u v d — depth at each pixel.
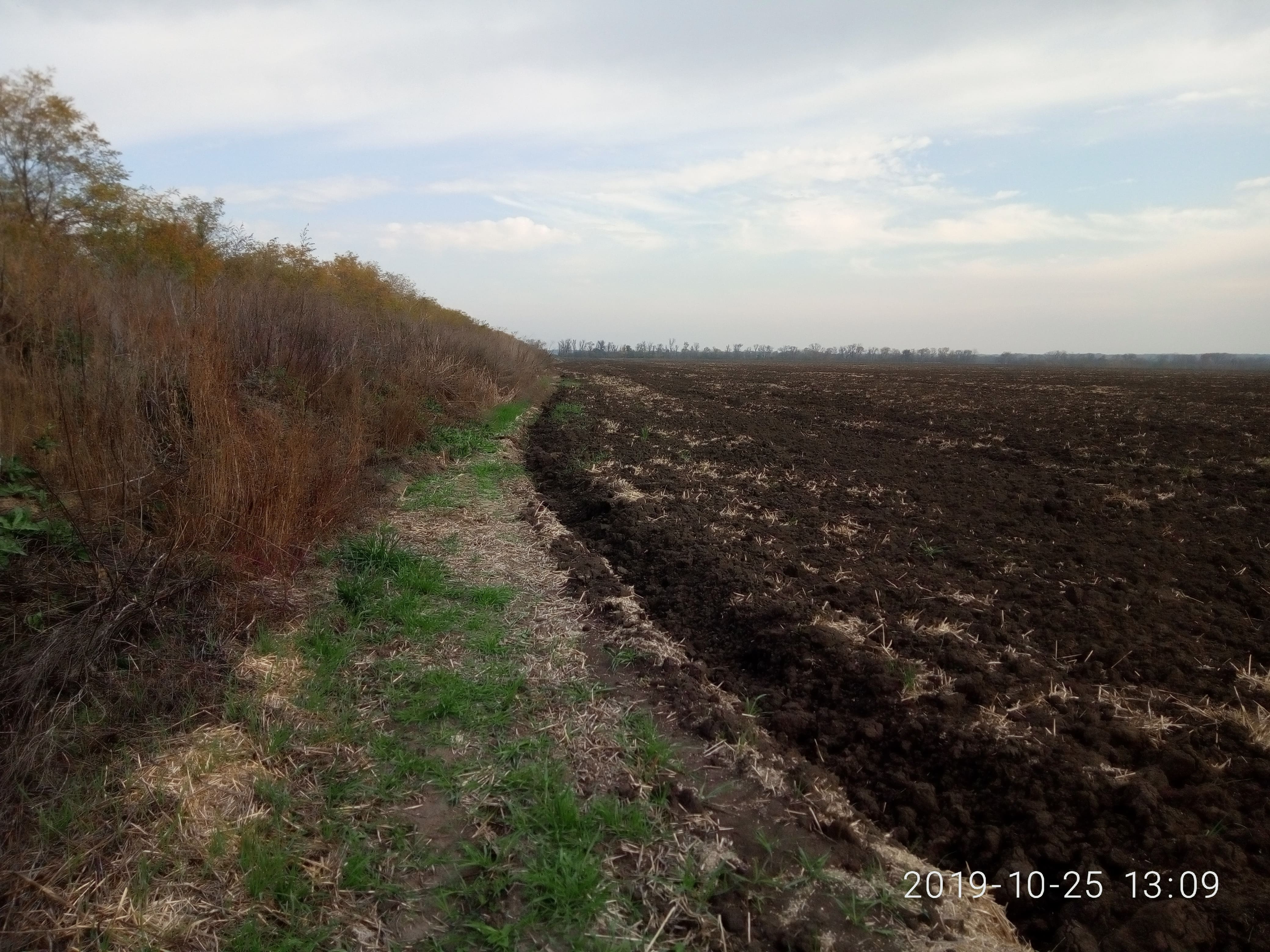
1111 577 6.26
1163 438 14.53
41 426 5.12
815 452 13.44
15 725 3.15
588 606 5.76
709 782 3.56
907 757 3.87
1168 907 2.71
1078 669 4.62
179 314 7.27
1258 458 12.06
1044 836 3.21
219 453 5.21
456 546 7.02
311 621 4.95
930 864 3.20
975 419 18.48
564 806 3.18
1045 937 2.80
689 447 13.84
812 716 4.28
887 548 7.19
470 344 19.88
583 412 19.95
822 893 2.87
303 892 2.73
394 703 4.12
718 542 7.21
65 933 2.44
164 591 4.20
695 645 5.26
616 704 4.27
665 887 2.85
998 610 5.57
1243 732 3.81
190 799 3.08
